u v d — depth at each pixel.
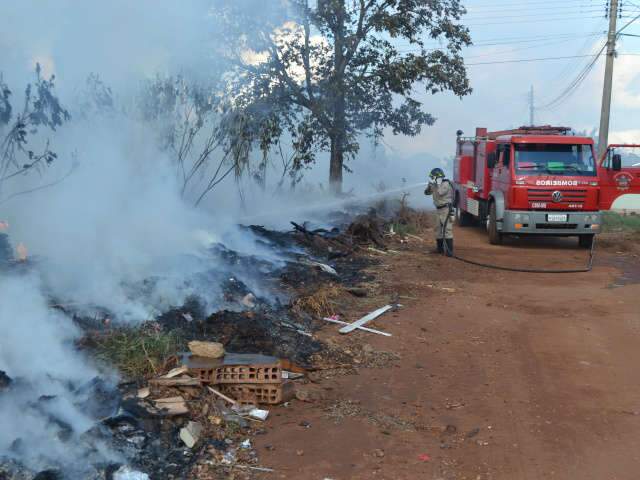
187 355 6.02
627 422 5.54
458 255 14.39
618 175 19.58
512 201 15.80
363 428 5.33
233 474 4.48
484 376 6.69
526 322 8.78
